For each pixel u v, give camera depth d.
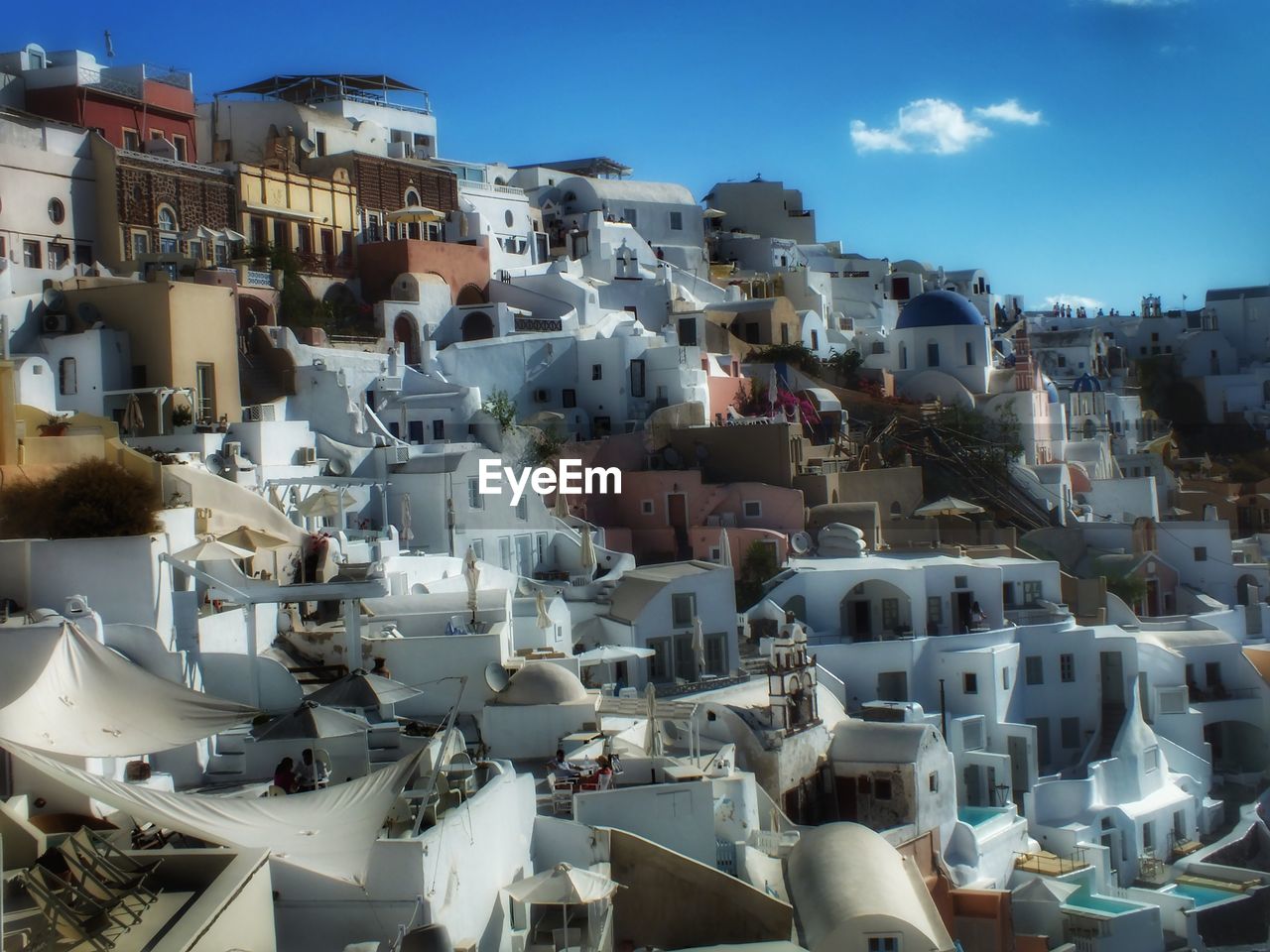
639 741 44.12
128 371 60.16
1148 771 61.28
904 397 99.19
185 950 22.28
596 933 33.09
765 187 139.00
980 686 61.84
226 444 56.44
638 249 105.06
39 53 77.00
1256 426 132.88
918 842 48.62
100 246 69.94
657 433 78.25
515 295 89.19
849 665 61.31
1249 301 149.12
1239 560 84.31
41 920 22.69
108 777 29.53
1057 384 126.19
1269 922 55.22
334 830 27.95
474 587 46.38
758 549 68.81
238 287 70.31
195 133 85.25
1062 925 50.19
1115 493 95.81
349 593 41.59
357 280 82.81
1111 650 65.88
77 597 36.00
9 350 58.75
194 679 38.09
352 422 65.25
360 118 98.81
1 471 40.81
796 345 98.75
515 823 34.28
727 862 37.69
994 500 87.25
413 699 42.94
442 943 27.70
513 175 112.81
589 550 62.00
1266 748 67.38
